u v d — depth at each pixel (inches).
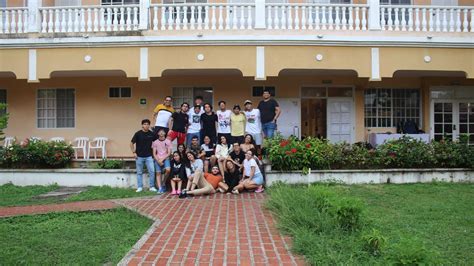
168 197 363.6
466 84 596.1
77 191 399.2
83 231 260.2
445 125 594.2
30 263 203.2
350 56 488.1
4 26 493.7
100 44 483.8
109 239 242.8
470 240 230.4
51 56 490.3
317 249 201.8
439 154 434.6
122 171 421.4
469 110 597.3
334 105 583.5
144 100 571.5
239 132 442.9
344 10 488.4
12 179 430.6
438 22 495.8
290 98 575.8
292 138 439.8
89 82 573.9
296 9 482.0
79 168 442.6
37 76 490.0
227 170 391.2
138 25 486.0
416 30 493.7
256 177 386.6
